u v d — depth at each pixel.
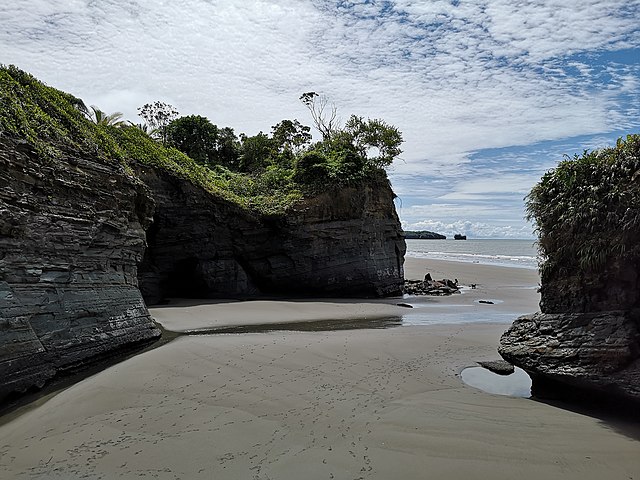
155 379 9.70
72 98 19.41
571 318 8.88
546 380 9.09
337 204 27.61
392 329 16.20
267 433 7.26
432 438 7.11
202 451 6.67
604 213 8.27
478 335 15.05
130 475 6.05
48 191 10.61
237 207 25.20
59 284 10.59
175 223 23.75
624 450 6.71
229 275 25.56
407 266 49.56
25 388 8.62
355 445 6.88
